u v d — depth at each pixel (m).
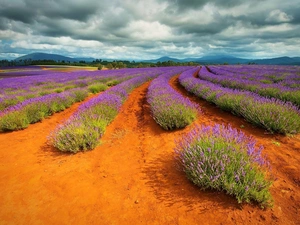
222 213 2.30
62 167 3.59
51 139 4.53
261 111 4.75
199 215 2.31
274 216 2.20
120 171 3.40
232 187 2.41
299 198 2.43
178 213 2.37
